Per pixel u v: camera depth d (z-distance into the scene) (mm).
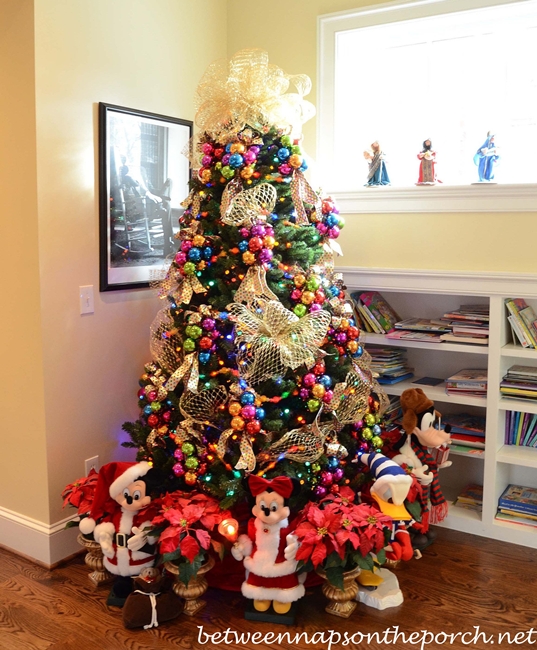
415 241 2994
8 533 2799
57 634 2199
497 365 2791
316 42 3197
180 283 2477
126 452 2982
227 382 2410
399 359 3232
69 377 2684
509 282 2723
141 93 2920
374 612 2312
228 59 3428
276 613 2271
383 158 3100
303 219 2430
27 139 2482
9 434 2744
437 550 2748
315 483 2432
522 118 2969
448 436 2740
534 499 2902
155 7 2967
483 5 2797
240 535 2289
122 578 2430
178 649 2121
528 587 2461
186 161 3182
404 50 3184
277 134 2461
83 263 2701
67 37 2555
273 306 2264
